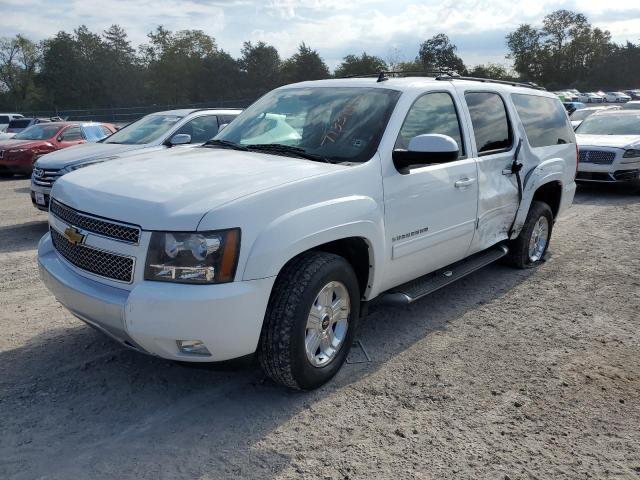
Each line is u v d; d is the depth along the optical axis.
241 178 3.50
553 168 6.28
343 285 3.72
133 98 82.38
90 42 82.12
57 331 4.59
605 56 120.31
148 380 3.84
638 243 7.86
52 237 3.91
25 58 81.38
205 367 3.34
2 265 6.56
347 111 4.38
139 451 3.09
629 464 3.09
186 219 3.08
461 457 3.10
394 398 3.68
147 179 3.56
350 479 2.91
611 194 12.14
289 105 4.77
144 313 3.07
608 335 4.77
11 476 2.86
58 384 3.76
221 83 82.88
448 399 3.69
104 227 3.30
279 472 2.95
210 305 3.04
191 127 9.10
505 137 5.58
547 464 3.06
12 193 12.62
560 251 7.38
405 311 5.21
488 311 5.25
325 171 3.69
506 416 3.51
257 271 3.17
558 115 6.78
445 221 4.61
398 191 4.09
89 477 2.88
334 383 3.85
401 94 4.41
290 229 3.30
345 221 3.62
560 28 120.19
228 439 3.22
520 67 123.12
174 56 84.94
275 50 84.31
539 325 4.95
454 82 5.08
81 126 16.53
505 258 6.49
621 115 13.90
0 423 3.30
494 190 5.26
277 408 3.54
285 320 3.36
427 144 3.89
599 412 3.58
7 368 3.95
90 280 3.39
